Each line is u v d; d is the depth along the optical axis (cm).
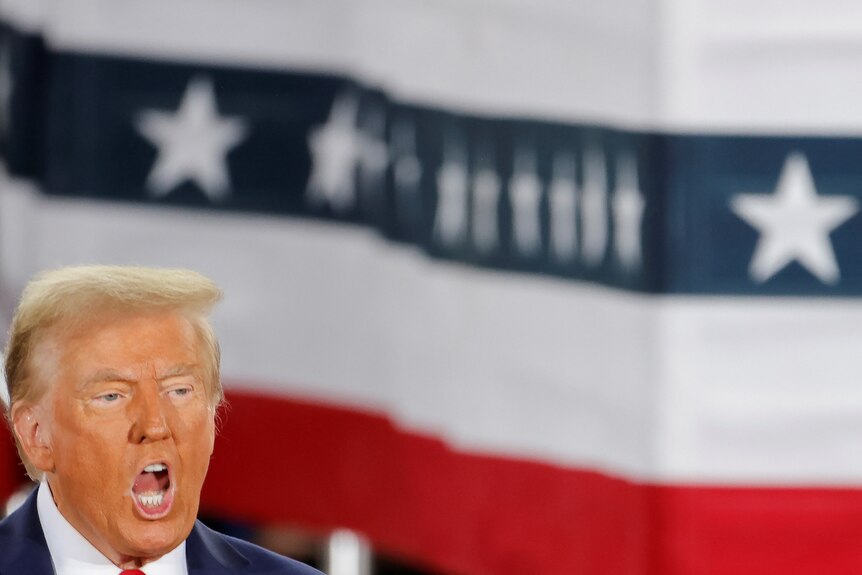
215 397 787
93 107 1566
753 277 1463
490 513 1516
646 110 1459
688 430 1471
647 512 1473
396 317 1541
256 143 1562
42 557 778
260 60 1559
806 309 1465
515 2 1491
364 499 1551
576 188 1488
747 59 1448
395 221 1539
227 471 1576
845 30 1440
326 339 1559
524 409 1512
